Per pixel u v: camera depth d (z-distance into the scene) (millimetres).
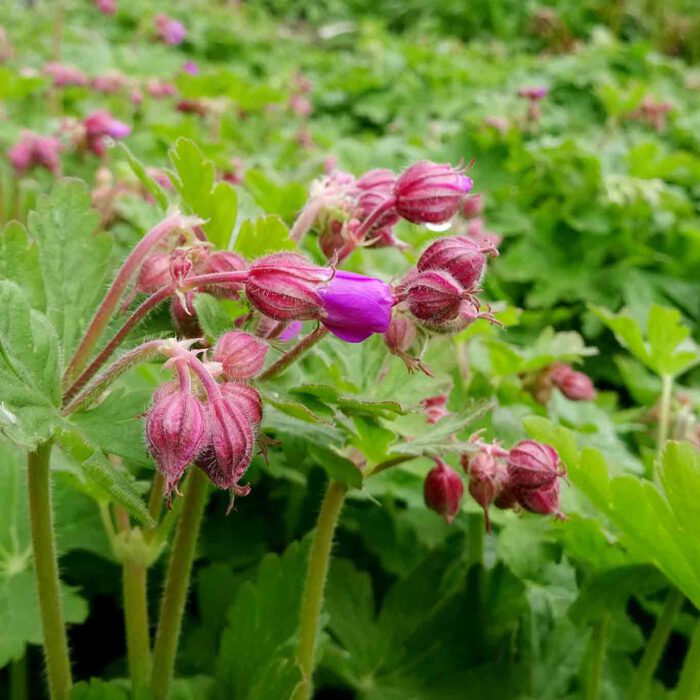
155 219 156
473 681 124
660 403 175
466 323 85
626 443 177
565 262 261
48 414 75
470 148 278
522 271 257
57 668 94
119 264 113
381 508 149
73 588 123
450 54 530
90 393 78
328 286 76
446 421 99
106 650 142
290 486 150
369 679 126
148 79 311
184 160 97
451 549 138
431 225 96
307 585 105
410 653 127
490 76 453
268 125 348
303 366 129
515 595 129
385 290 77
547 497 100
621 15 703
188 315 90
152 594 143
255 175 160
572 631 132
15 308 77
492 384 147
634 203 269
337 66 519
